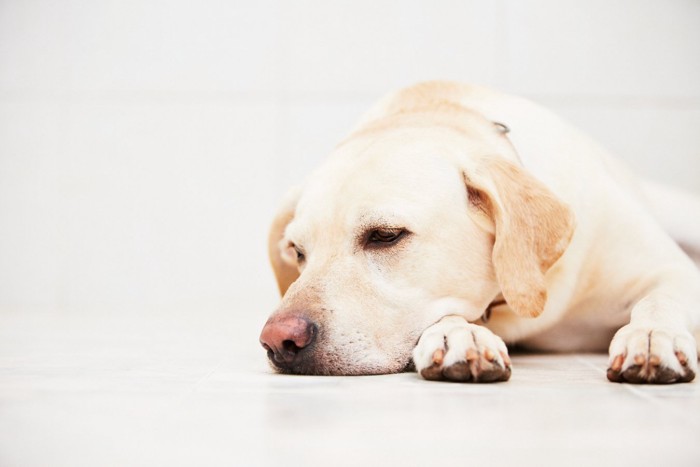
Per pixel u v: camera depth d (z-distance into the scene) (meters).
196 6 1.96
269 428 0.59
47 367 0.85
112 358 0.92
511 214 0.82
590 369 0.83
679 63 1.92
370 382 0.74
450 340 0.75
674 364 0.72
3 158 1.98
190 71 1.97
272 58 1.96
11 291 1.99
